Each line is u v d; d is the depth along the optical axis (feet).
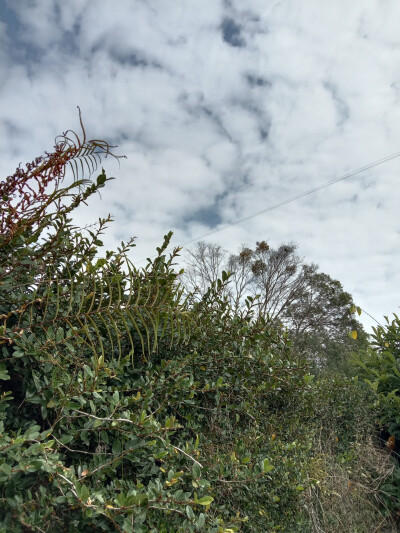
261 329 11.16
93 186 7.63
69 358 7.13
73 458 6.85
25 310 7.04
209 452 8.61
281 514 9.34
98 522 5.61
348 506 11.41
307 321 73.05
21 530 5.10
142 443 6.65
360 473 12.86
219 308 11.26
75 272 8.30
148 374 8.46
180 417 9.23
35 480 5.73
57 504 5.59
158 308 7.38
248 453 8.91
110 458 6.71
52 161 7.16
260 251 74.64
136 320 8.50
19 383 7.10
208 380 9.94
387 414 14.84
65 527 5.67
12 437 5.54
